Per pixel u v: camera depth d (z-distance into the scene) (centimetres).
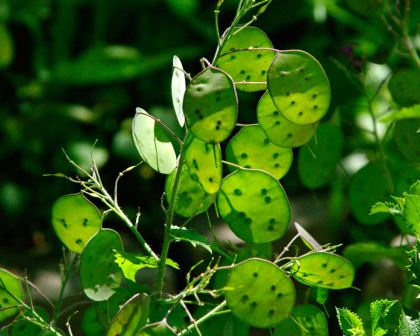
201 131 78
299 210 172
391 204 84
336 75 176
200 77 77
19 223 203
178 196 83
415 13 152
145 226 192
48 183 208
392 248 97
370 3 104
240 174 83
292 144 83
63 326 144
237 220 84
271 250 92
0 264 180
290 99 79
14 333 89
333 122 101
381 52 105
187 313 80
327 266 83
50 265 180
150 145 81
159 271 82
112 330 78
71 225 86
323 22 199
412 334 82
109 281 84
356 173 101
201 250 162
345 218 152
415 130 98
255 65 84
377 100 154
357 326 83
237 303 81
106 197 85
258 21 202
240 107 197
